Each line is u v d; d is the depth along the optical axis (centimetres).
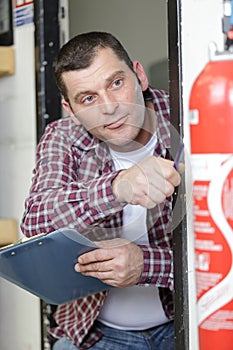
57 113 273
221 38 161
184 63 163
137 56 307
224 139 153
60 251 181
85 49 189
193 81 163
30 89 275
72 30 301
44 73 272
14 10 282
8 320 288
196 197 159
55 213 181
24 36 277
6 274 188
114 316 229
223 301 158
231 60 153
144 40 304
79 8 302
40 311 266
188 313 166
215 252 157
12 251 176
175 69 163
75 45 191
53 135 202
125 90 187
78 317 235
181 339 166
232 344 158
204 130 155
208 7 162
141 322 228
